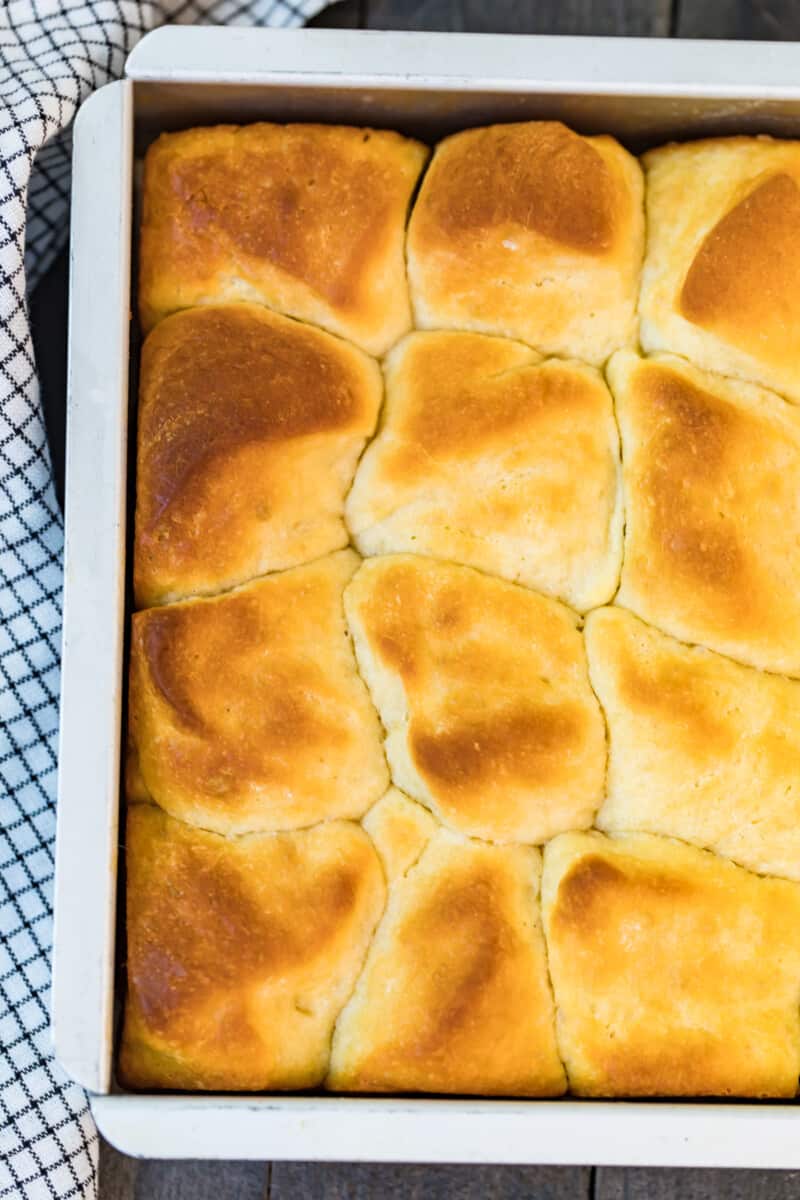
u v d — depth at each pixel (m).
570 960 0.75
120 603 0.75
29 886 0.80
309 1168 0.82
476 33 0.81
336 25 0.85
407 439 0.77
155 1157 0.74
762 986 0.76
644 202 0.79
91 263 0.75
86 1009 0.73
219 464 0.75
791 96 0.77
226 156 0.78
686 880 0.76
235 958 0.74
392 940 0.75
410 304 0.79
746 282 0.77
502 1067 0.75
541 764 0.75
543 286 0.78
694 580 0.76
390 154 0.79
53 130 0.79
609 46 0.77
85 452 0.75
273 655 0.75
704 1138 0.74
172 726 0.75
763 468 0.77
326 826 0.76
